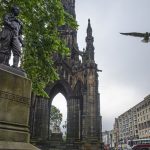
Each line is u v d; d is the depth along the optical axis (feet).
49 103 177.58
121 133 473.26
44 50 60.75
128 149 188.65
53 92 183.11
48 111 161.79
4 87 26.68
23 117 27.71
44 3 62.08
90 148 152.76
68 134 163.53
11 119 26.48
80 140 162.50
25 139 26.86
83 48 193.16
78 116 169.37
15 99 27.37
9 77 27.40
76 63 187.21
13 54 30.45
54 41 61.77
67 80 179.63
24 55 61.00
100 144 157.89
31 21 60.49
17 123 26.91
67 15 66.59
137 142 180.86
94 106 164.25
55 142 155.84
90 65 175.73
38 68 61.16
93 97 166.81
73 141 159.53
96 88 172.76
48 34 62.80
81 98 178.81
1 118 25.68
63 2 221.25
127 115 450.30
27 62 60.90
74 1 229.66
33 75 62.03
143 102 383.86
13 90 27.43
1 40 30.25
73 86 179.22
